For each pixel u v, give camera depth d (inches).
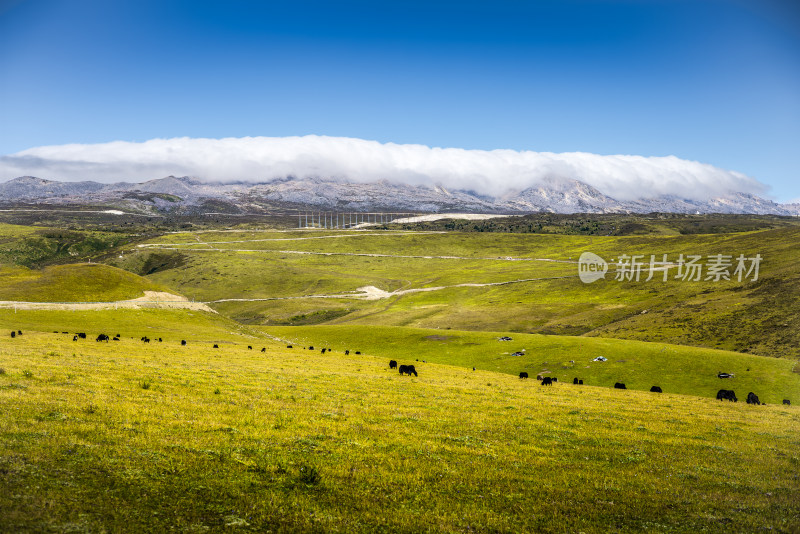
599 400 1764.3
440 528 577.3
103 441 743.1
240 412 1037.2
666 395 2218.3
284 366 2245.3
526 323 7091.5
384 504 631.8
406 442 912.9
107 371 1446.9
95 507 542.0
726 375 3417.8
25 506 523.2
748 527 638.5
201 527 529.7
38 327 3415.4
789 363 3595.0
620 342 4394.7
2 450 655.1
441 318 7677.2
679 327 5767.7
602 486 757.9
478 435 1020.5
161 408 995.9
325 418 1060.5
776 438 1200.2
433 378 2206.0
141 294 4987.7
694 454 991.6
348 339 5265.8
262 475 689.0
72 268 5152.6
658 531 610.2
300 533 541.6
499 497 687.7
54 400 948.6
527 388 2039.9
